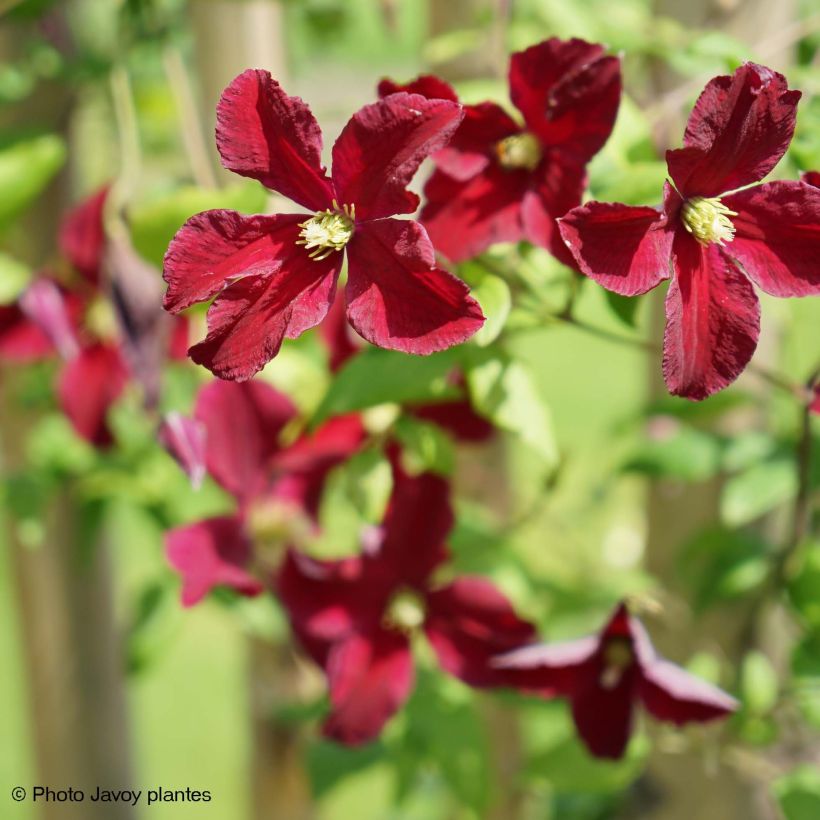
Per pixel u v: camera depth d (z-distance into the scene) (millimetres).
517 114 585
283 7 716
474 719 670
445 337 495
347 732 619
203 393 634
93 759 871
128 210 659
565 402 1496
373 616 627
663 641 715
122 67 686
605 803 780
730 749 676
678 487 716
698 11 671
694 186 508
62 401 686
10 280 702
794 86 625
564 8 646
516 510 792
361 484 618
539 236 554
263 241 508
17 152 667
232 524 639
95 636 843
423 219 561
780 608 710
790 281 515
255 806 839
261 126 505
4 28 726
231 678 1475
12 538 808
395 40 842
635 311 557
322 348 693
